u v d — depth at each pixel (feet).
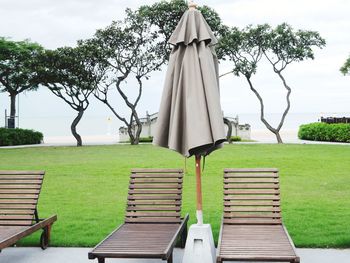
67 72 110.83
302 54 110.32
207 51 21.13
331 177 51.42
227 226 24.09
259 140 126.21
